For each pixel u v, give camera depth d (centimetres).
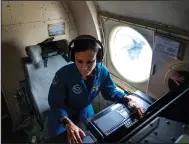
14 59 205
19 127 229
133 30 177
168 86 160
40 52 170
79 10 202
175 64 150
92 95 145
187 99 76
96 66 131
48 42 177
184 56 140
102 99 188
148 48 180
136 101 125
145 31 166
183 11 122
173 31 138
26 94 172
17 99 192
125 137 59
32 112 178
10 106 223
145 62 191
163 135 58
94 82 137
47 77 176
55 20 213
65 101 145
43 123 165
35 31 206
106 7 177
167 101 81
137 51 197
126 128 73
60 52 178
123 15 171
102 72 140
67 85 132
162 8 133
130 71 212
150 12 144
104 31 207
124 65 216
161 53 157
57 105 130
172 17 132
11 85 214
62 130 126
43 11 203
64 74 128
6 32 190
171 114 71
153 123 62
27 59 171
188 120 77
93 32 206
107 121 105
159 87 172
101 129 100
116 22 184
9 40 195
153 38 162
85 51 102
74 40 105
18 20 193
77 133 101
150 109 78
